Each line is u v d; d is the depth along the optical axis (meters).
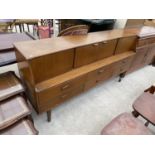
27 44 1.24
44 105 1.35
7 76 1.37
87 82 1.63
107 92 2.15
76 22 2.37
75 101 1.91
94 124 1.65
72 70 1.48
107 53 1.78
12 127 1.12
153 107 1.38
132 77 2.58
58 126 1.57
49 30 3.22
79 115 1.73
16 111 1.15
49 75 1.30
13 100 1.23
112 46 1.75
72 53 1.33
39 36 3.21
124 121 1.21
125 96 2.12
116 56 1.91
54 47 1.23
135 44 2.04
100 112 1.81
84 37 1.55
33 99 1.37
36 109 1.41
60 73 1.39
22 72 1.38
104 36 1.67
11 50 1.55
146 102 1.42
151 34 2.14
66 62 1.35
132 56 2.07
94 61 1.68
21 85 1.31
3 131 1.08
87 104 1.89
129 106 1.95
